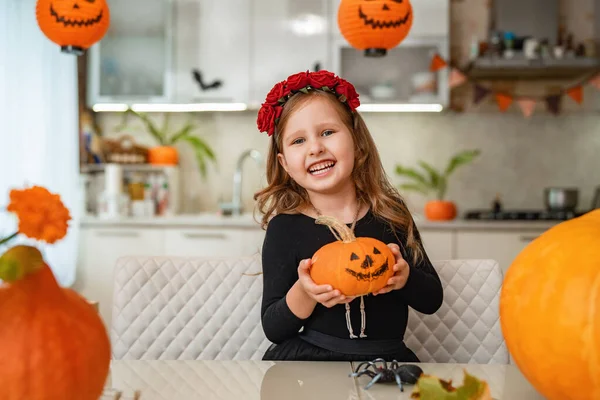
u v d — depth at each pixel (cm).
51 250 288
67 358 48
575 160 367
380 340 109
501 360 129
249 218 321
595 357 52
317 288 84
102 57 343
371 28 205
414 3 339
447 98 341
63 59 304
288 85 114
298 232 116
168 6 342
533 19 354
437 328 131
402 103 339
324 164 109
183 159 372
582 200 367
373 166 122
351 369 85
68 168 302
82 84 349
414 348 130
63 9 197
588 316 52
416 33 339
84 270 315
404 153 370
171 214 347
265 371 84
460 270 132
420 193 367
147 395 75
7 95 276
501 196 369
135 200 338
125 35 345
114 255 315
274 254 115
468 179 369
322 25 341
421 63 344
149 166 344
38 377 46
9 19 277
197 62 344
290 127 112
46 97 291
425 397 56
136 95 344
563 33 366
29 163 285
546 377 56
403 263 88
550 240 60
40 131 288
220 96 343
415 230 123
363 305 105
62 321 49
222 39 343
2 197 272
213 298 132
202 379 81
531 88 368
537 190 367
